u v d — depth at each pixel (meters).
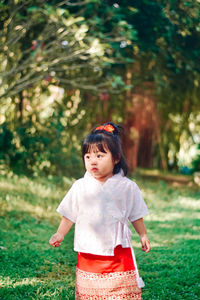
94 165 2.41
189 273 3.64
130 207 2.46
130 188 2.46
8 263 3.71
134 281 2.33
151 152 12.63
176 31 7.12
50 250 4.28
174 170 12.88
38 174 8.05
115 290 2.31
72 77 8.78
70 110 9.56
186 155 12.46
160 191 9.04
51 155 8.10
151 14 6.75
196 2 6.42
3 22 6.40
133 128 11.60
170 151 12.51
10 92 7.01
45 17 5.77
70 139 8.95
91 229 2.36
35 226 5.22
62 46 6.16
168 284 3.37
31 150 7.92
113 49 6.93
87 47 5.74
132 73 9.34
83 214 2.40
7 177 7.48
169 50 7.71
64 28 5.60
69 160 8.56
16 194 6.50
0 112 8.43
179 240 4.98
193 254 4.29
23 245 4.37
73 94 9.63
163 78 9.06
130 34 5.73
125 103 10.60
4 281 3.24
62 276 3.55
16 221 5.29
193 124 11.94
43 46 6.52
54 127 8.45
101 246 2.33
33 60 6.11
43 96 9.12
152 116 11.53
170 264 3.95
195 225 5.92
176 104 10.89
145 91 10.30
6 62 7.28
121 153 2.50
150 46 7.50
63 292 3.10
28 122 8.28
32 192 6.82
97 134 2.46
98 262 2.33
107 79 8.59
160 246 4.68
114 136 2.48
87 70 8.81
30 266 3.75
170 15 6.67
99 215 2.37
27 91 8.57
